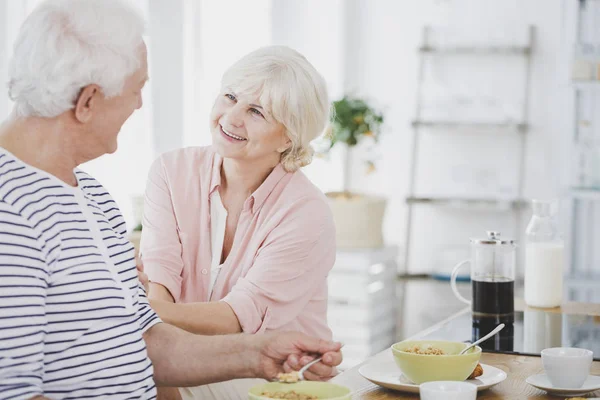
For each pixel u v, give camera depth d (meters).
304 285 2.59
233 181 2.66
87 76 1.67
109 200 1.97
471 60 5.78
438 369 1.84
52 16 1.67
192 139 4.50
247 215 2.61
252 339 1.92
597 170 5.34
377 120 5.14
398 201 5.95
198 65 4.52
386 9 5.91
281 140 2.58
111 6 1.73
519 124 5.60
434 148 5.87
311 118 2.58
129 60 1.73
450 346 1.98
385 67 5.93
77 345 1.68
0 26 3.09
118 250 1.85
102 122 1.74
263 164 2.63
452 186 5.84
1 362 1.50
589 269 5.62
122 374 1.75
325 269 2.65
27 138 1.70
